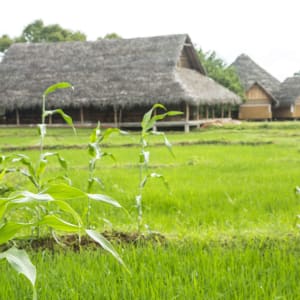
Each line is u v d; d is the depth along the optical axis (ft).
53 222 7.26
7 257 6.65
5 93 107.04
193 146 60.85
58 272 12.68
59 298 10.88
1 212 7.09
